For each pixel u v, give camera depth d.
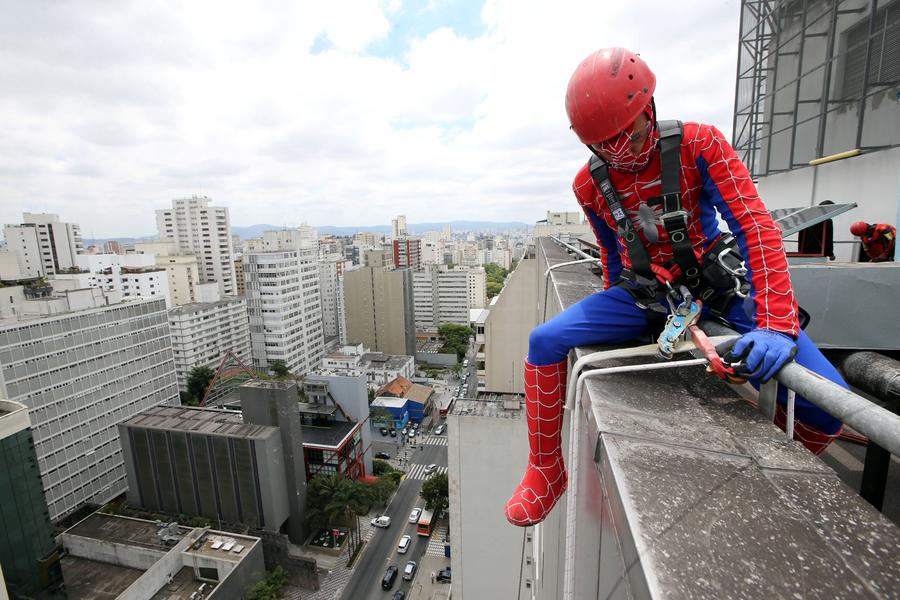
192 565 23.95
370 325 71.31
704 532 0.79
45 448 30.75
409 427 49.69
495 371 15.24
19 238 70.56
